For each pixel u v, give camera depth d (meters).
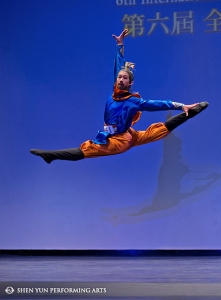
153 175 6.00
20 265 5.45
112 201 6.06
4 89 6.17
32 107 6.15
